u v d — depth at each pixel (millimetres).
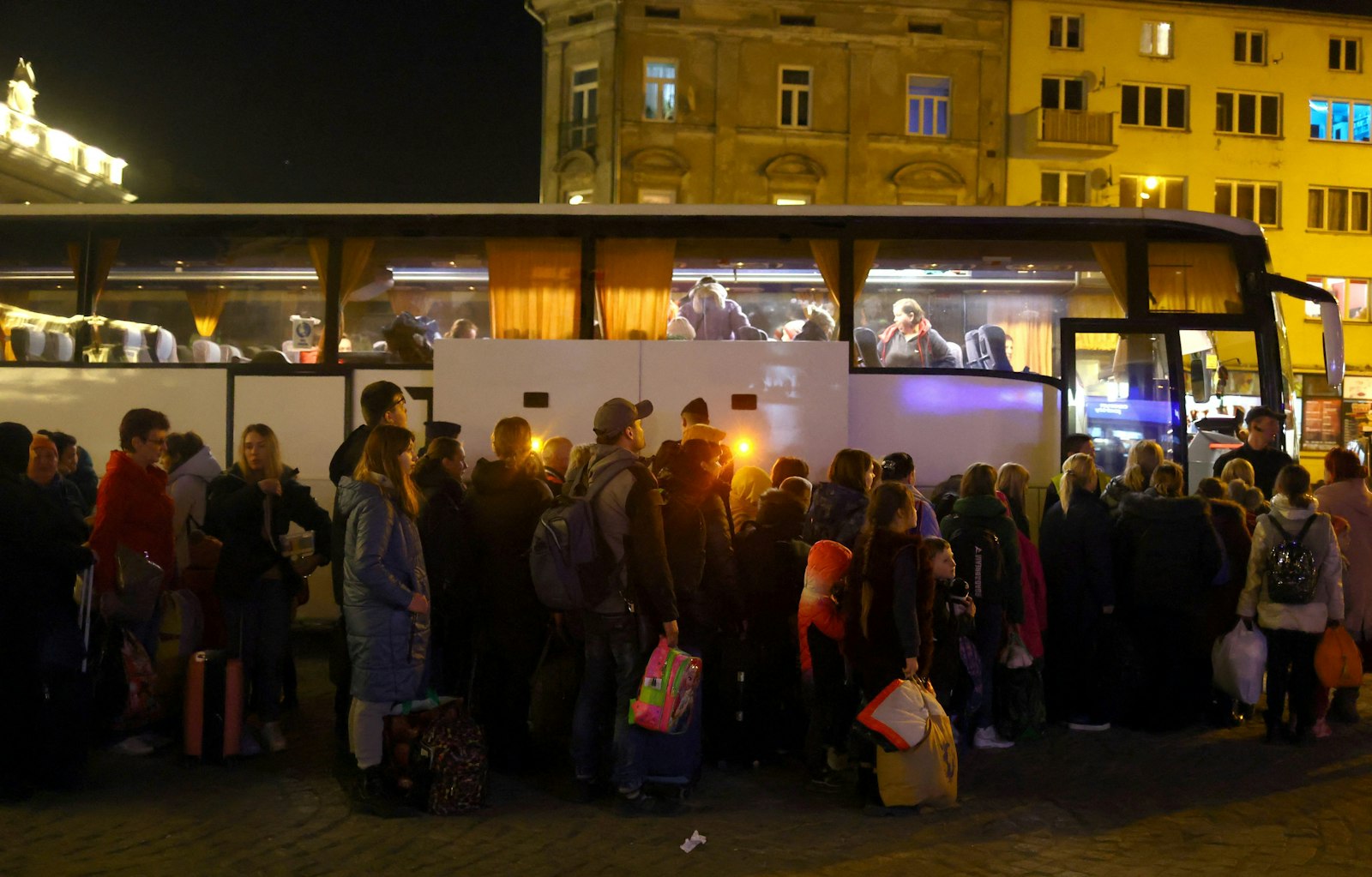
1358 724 8234
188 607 7195
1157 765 7078
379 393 6684
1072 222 10781
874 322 10617
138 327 10898
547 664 6992
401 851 5332
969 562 7285
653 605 5891
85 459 9250
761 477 7871
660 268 10672
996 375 10492
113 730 6891
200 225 10961
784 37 33781
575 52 34000
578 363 10211
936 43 34469
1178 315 10773
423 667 5898
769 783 6613
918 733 5941
